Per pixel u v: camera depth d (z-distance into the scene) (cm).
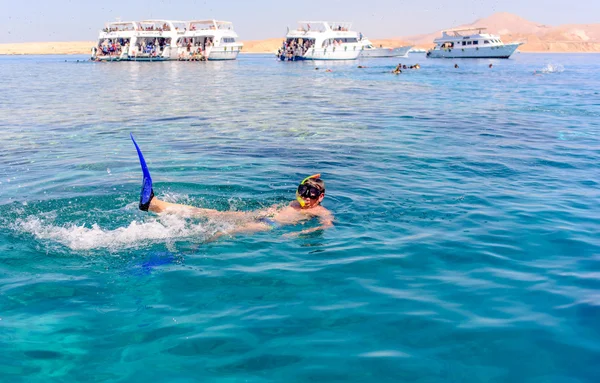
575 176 823
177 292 426
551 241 541
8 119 1535
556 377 312
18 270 468
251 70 5050
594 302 404
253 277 454
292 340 352
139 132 1298
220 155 998
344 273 463
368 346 346
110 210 637
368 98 2225
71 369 321
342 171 858
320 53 7000
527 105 1902
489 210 648
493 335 358
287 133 1275
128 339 354
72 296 418
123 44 7244
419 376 313
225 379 311
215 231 568
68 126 1400
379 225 595
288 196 709
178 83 3250
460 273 464
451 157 968
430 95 2352
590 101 2031
